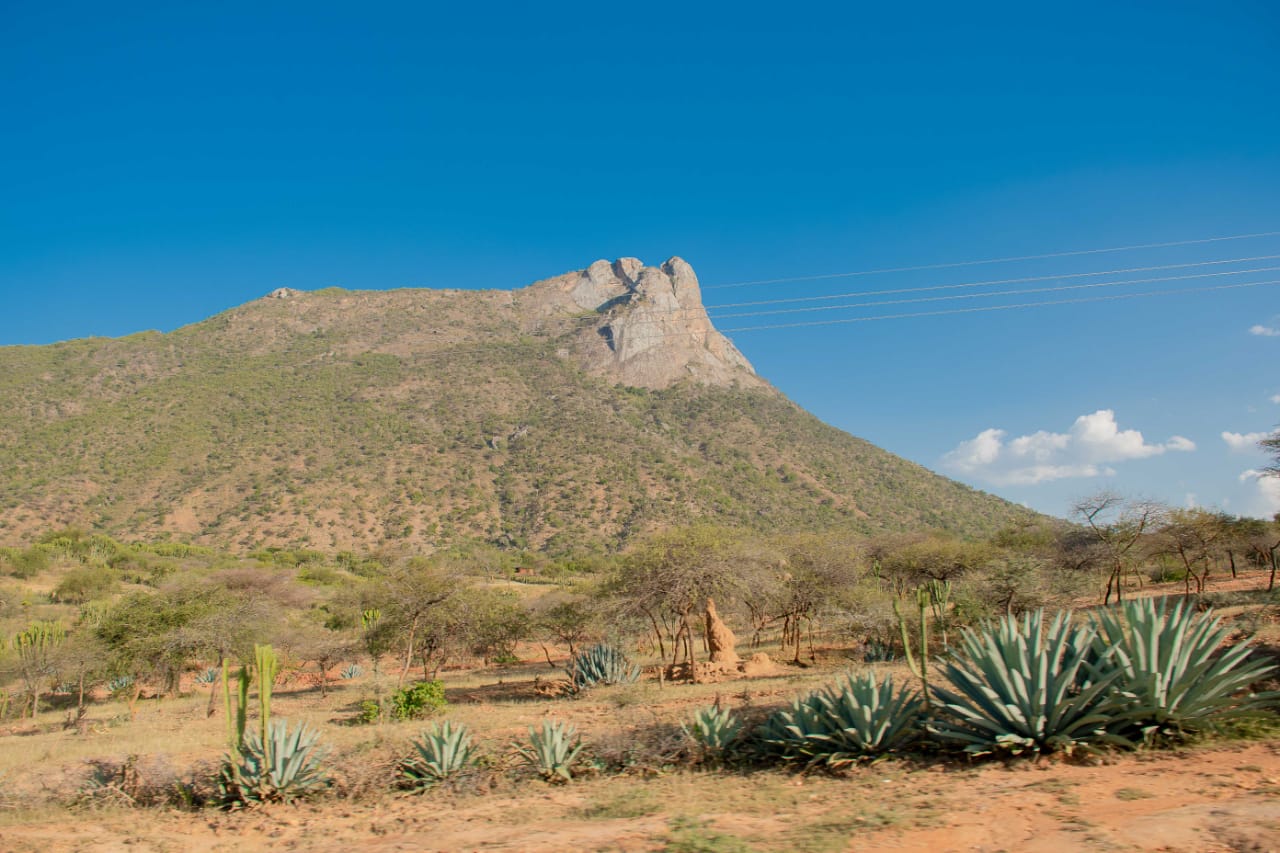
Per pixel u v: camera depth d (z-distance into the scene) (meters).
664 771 11.45
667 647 41.25
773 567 29.30
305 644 35.16
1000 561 27.62
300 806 11.38
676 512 109.38
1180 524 36.19
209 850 9.00
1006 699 9.22
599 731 14.20
